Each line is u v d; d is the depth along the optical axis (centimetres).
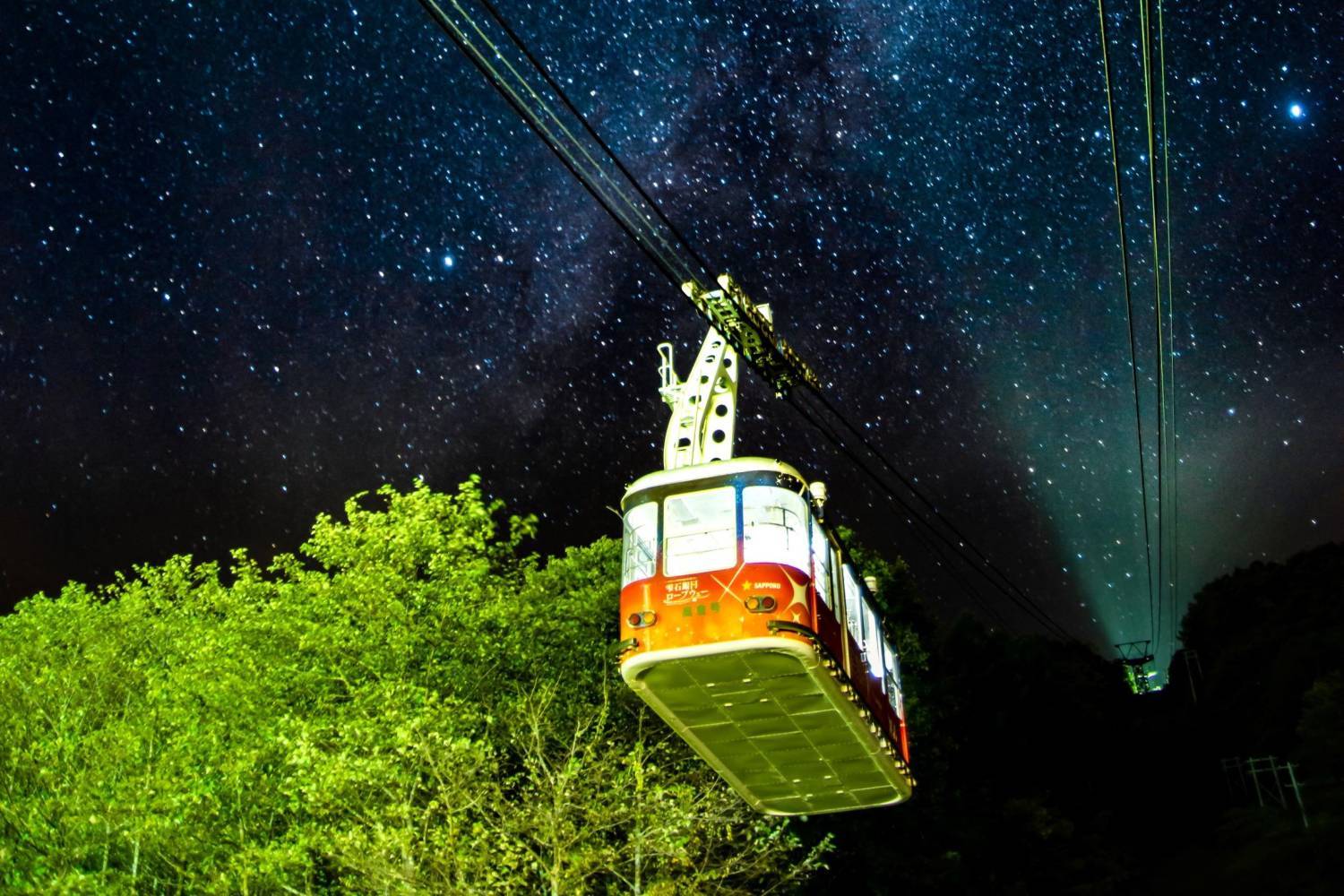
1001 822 3503
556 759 2147
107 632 2464
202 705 2097
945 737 3328
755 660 1470
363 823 1852
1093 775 5534
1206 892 4612
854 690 1627
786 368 1611
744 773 1827
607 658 2281
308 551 2217
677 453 1683
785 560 1494
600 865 1869
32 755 2077
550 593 2403
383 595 2105
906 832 3042
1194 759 6019
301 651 2119
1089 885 3741
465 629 2167
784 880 2108
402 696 1928
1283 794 4950
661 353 1772
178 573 2502
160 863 2044
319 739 1892
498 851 1920
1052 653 6469
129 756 2017
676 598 1487
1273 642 6328
